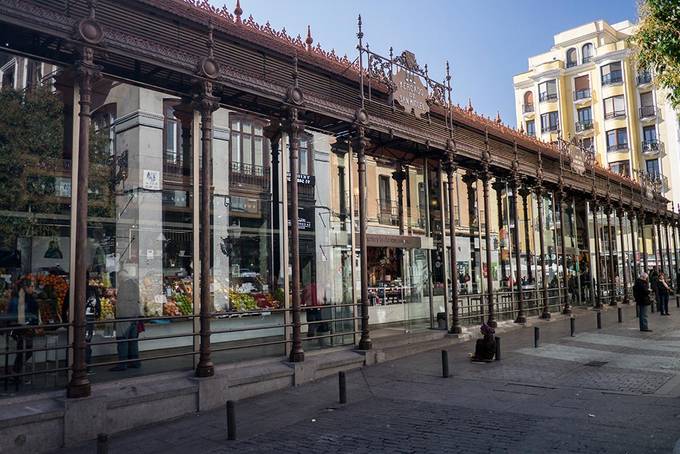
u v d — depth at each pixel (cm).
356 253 1398
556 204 2350
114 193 949
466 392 946
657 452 602
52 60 871
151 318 909
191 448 695
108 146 945
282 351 1119
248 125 1152
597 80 6069
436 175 1694
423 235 1628
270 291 1137
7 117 845
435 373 1117
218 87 1029
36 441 696
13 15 743
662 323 1966
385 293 1496
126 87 971
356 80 1359
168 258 998
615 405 823
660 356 1262
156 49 896
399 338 1405
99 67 834
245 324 1104
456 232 1745
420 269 1605
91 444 728
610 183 2816
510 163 1908
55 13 786
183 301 991
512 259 2009
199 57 965
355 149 1321
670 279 3484
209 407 892
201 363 920
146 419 812
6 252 834
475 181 1861
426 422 766
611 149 5825
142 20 914
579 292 2544
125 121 966
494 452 623
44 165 852
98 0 859
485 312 1798
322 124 1312
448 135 1609
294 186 1145
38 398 759
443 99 1617
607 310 2566
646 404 823
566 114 6303
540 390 943
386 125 1370
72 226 828
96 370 885
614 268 2839
